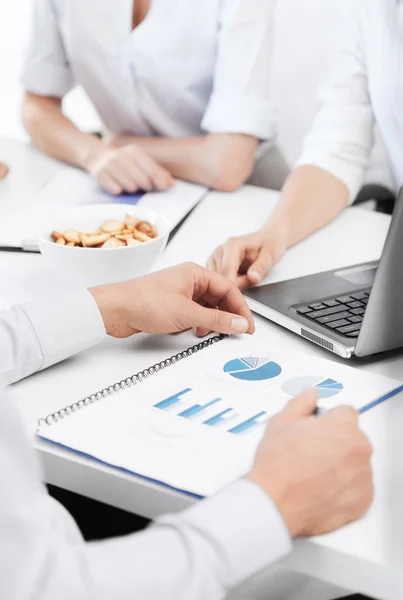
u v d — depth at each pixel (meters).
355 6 1.40
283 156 2.31
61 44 1.75
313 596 0.73
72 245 1.01
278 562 0.59
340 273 1.04
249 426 0.68
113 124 1.85
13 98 3.12
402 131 1.41
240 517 0.54
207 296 0.92
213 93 1.61
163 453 0.65
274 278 1.06
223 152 1.49
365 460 0.59
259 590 0.71
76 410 0.72
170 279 0.88
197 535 0.54
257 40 1.58
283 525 0.55
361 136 1.40
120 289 0.86
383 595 0.55
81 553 0.51
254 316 0.95
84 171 1.54
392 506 0.60
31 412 0.74
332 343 0.83
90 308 0.84
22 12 2.99
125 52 1.70
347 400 0.72
